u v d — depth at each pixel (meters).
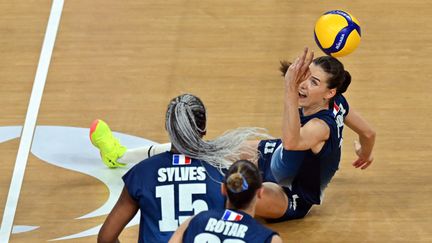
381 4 16.47
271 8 16.34
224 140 9.23
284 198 11.00
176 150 9.18
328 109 10.76
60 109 13.70
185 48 15.19
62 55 15.09
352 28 11.10
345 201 11.73
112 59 14.93
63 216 11.48
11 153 12.77
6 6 16.59
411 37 15.41
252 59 14.81
